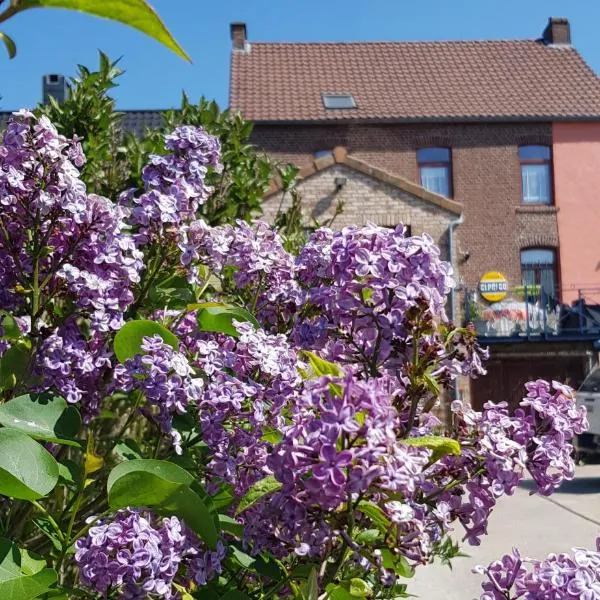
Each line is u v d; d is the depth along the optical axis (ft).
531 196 72.84
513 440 5.94
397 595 9.22
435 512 5.79
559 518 30.83
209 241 7.64
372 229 5.82
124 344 6.34
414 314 5.66
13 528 6.62
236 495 6.08
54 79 51.93
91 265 6.69
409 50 82.69
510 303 66.49
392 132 71.15
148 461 5.42
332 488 4.40
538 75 78.43
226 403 6.12
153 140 13.48
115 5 3.53
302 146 70.18
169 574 5.15
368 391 4.55
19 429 5.70
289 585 6.07
